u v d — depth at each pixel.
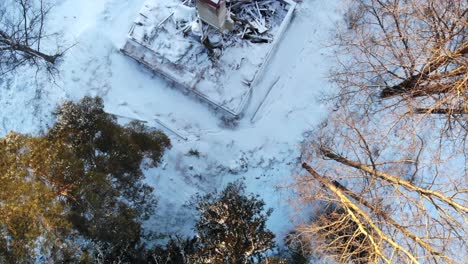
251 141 19.75
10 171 13.62
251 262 16.50
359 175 16.95
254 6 18.91
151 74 19.67
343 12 19.62
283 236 18.98
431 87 15.94
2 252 13.48
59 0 19.88
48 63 19.50
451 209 18.80
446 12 16.08
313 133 19.58
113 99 19.72
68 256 14.40
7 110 19.58
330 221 16.39
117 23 19.75
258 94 19.64
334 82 19.50
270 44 18.91
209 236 16.95
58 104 18.81
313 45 19.78
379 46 18.78
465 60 15.13
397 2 16.45
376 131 17.95
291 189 19.38
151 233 18.28
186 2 18.69
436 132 19.00
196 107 19.67
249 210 16.97
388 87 17.19
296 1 19.70
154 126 19.67
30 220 13.48
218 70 18.84
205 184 19.67
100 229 15.20
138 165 16.66
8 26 19.58
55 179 14.42
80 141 15.84
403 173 19.12
